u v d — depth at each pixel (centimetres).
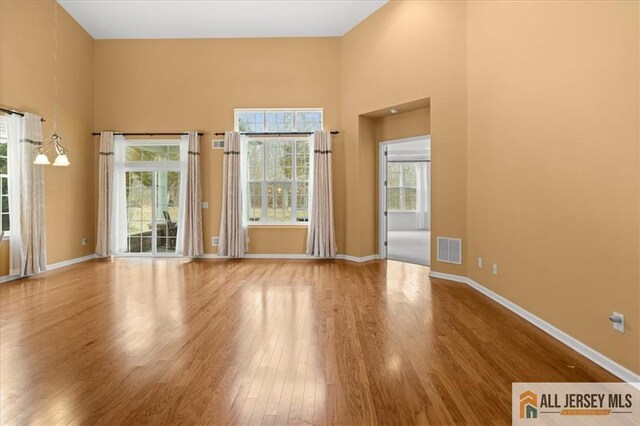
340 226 725
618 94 251
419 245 927
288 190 743
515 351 291
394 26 602
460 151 515
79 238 695
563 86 307
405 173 1342
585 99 282
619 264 251
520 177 376
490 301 431
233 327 342
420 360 274
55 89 626
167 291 475
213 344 303
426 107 616
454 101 518
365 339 315
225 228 724
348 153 705
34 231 560
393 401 218
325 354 284
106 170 720
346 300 435
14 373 252
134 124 735
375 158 714
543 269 338
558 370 259
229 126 734
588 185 280
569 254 302
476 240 482
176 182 748
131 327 342
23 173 548
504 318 371
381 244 716
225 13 658
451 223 532
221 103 733
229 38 730
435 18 539
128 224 753
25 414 204
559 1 311
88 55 717
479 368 262
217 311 391
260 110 730
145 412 207
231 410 209
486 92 446
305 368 261
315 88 723
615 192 254
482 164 461
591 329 277
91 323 352
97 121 738
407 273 590
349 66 696
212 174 737
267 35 721
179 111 735
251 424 196
